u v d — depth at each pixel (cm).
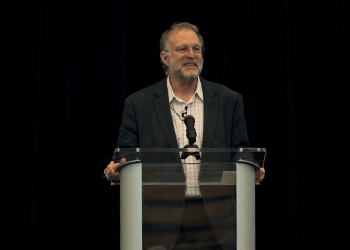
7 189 665
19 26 690
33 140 676
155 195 354
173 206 355
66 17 719
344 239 756
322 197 764
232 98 507
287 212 739
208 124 484
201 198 363
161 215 352
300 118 785
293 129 765
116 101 720
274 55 769
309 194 775
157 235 348
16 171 670
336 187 762
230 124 498
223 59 746
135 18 758
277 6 775
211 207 361
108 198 704
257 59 777
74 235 711
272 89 765
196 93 519
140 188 347
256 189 756
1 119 673
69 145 710
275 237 744
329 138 765
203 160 375
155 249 346
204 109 493
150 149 346
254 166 360
